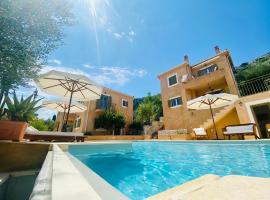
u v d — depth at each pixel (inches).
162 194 41.9
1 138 167.3
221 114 445.4
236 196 30.6
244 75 698.2
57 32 168.6
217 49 644.1
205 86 611.5
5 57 135.7
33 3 145.9
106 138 580.4
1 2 126.8
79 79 292.0
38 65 165.5
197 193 35.3
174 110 673.6
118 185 108.6
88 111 740.7
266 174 115.6
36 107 238.5
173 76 722.2
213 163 162.9
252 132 315.6
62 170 52.4
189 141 329.1
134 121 906.7
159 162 181.8
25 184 148.3
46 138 263.4
